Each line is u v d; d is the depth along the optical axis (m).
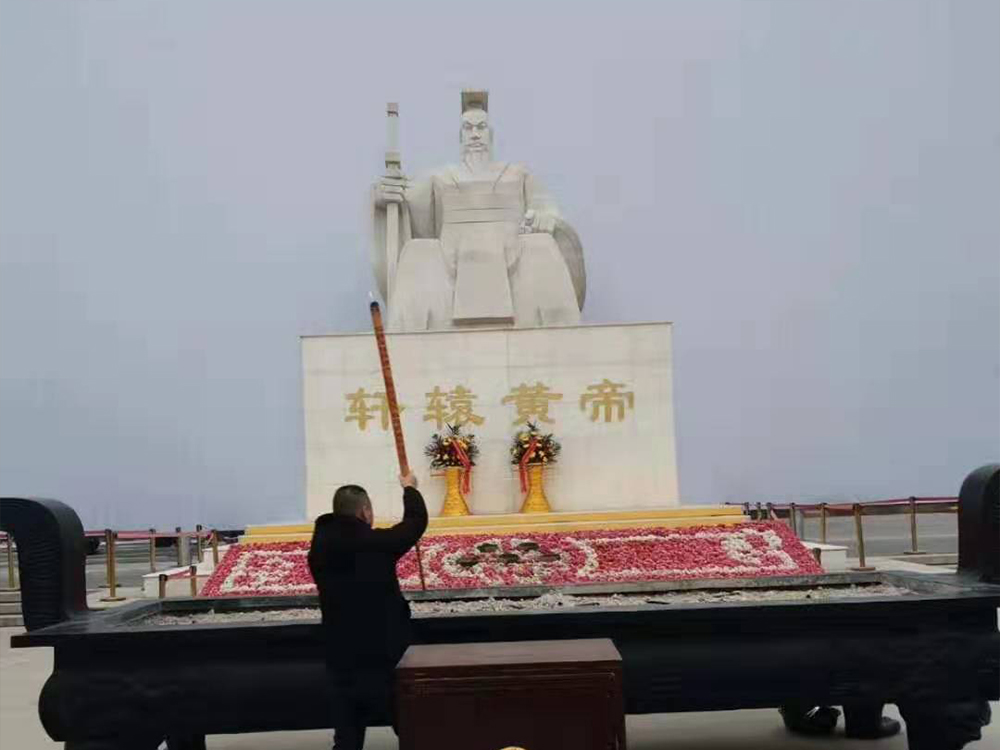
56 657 4.89
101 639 4.83
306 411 13.62
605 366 13.70
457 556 10.88
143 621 5.65
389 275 15.53
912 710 4.99
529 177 16.03
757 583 6.34
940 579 5.59
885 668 4.96
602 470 13.52
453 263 15.34
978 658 4.94
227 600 6.19
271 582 10.60
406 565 10.73
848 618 4.96
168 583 12.33
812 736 6.33
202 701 4.89
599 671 3.63
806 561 10.83
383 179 15.72
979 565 5.46
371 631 4.54
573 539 11.38
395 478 13.45
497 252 15.25
